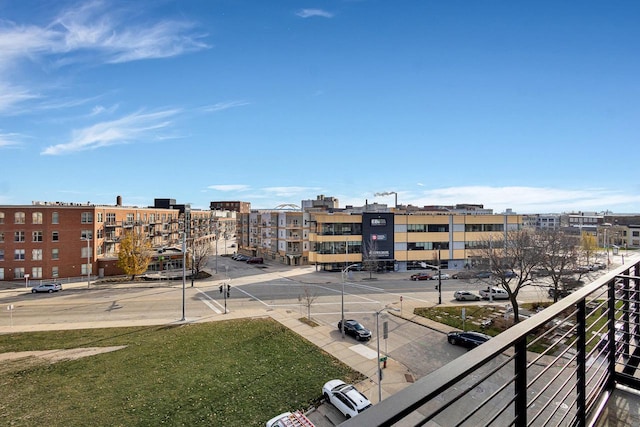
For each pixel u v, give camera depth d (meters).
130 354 20.75
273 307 31.77
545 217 122.00
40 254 45.31
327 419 14.34
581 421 3.03
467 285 41.00
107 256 49.81
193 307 31.98
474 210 68.69
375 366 18.98
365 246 51.50
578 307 2.95
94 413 14.51
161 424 13.77
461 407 13.74
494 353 1.76
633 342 4.24
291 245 61.84
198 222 83.88
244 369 18.56
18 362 19.72
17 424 13.79
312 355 20.47
